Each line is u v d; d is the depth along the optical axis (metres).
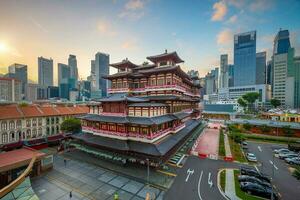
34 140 55.56
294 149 53.69
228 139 65.06
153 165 37.31
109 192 29.81
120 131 41.50
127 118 40.69
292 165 41.84
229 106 127.38
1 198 21.98
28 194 23.91
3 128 50.28
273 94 193.88
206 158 45.09
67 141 55.97
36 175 35.81
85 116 50.25
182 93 57.03
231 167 39.66
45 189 30.80
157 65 53.12
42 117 60.75
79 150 52.47
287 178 35.38
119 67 60.78
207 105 135.62
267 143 63.03
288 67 182.12
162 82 48.47
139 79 54.34
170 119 43.25
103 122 45.19
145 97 49.91
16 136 53.28
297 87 176.62
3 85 138.88
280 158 46.22
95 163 41.88
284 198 28.58
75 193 29.56
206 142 60.69
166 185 31.80
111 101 42.19
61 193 29.56
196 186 31.44
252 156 43.97
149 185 31.84
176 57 51.31
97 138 44.66
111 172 37.12
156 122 36.81
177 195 28.80
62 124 57.97
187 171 37.41
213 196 28.55
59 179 34.31
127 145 38.84
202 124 98.56
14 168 32.19
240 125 82.31
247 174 34.44
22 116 54.44
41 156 36.94
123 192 29.77
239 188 30.73
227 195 28.77
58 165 41.03
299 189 31.22
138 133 39.22
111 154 41.09
